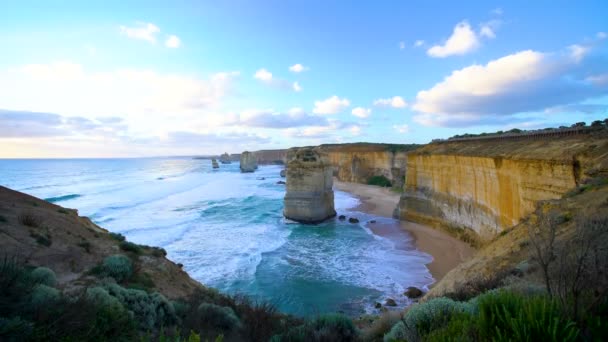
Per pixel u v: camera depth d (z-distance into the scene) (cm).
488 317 412
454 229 3259
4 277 592
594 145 1666
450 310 603
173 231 3453
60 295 651
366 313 1708
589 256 570
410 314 650
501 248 1391
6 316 512
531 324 356
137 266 1228
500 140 2983
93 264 1136
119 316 685
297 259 2642
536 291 580
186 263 2492
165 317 859
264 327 948
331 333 833
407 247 2955
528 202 2000
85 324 571
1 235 1082
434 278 2186
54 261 1060
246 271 2344
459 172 3203
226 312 971
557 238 982
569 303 420
